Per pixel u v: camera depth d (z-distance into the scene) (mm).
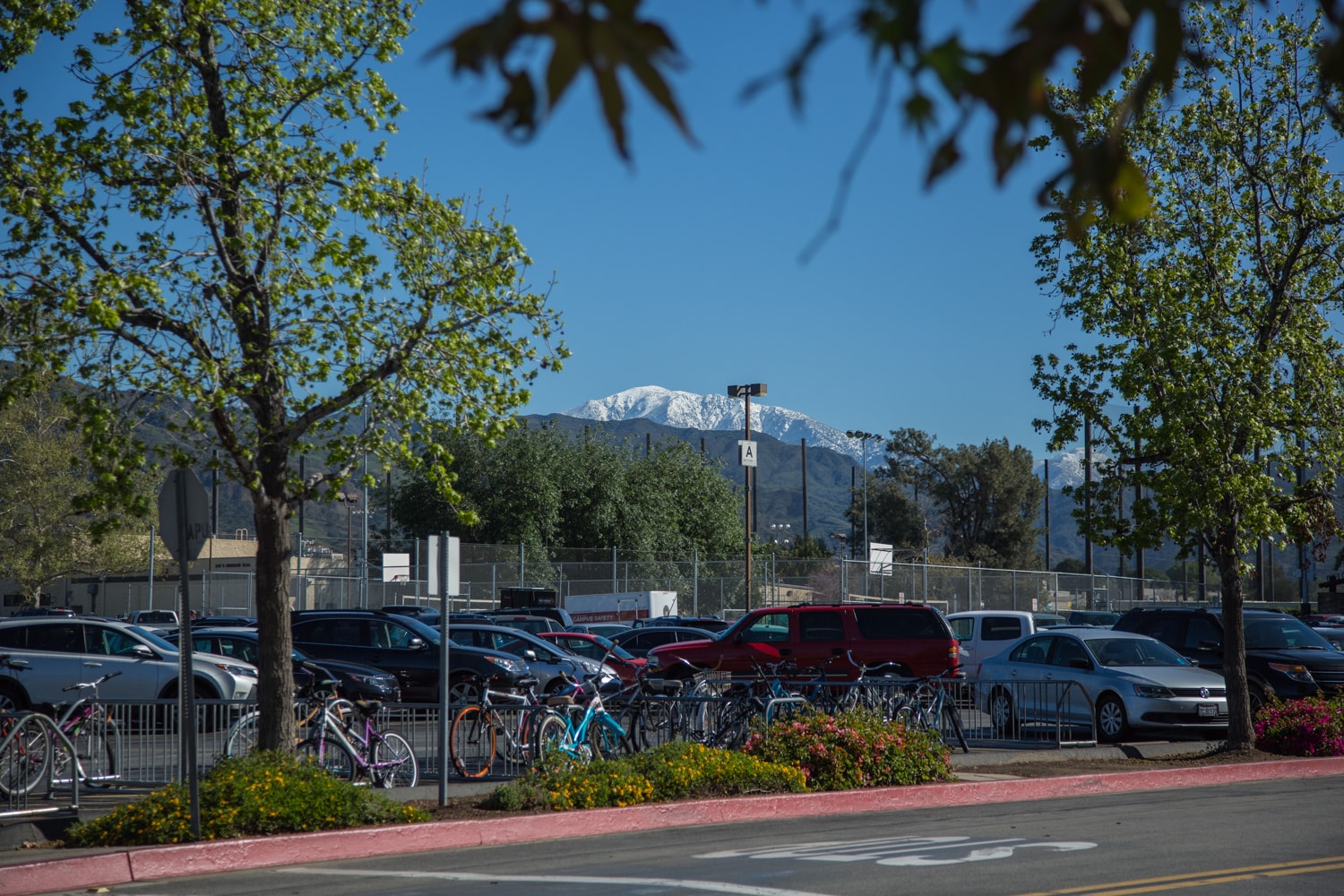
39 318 12016
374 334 12664
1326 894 8602
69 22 12383
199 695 19984
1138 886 8875
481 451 58500
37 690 19438
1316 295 18344
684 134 1551
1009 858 10172
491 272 13000
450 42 1569
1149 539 18078
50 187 11992
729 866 10016
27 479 58562
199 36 12711
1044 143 17047
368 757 14242
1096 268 17844
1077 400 18219
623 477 62031
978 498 108562
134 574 67750
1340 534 18703
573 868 10133
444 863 10695
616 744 16203
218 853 10766
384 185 13086
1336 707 18828
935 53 1613
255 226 12680
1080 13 1625
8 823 11516
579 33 1511
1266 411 17297
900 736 15438
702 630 28391
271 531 13031
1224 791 15336
